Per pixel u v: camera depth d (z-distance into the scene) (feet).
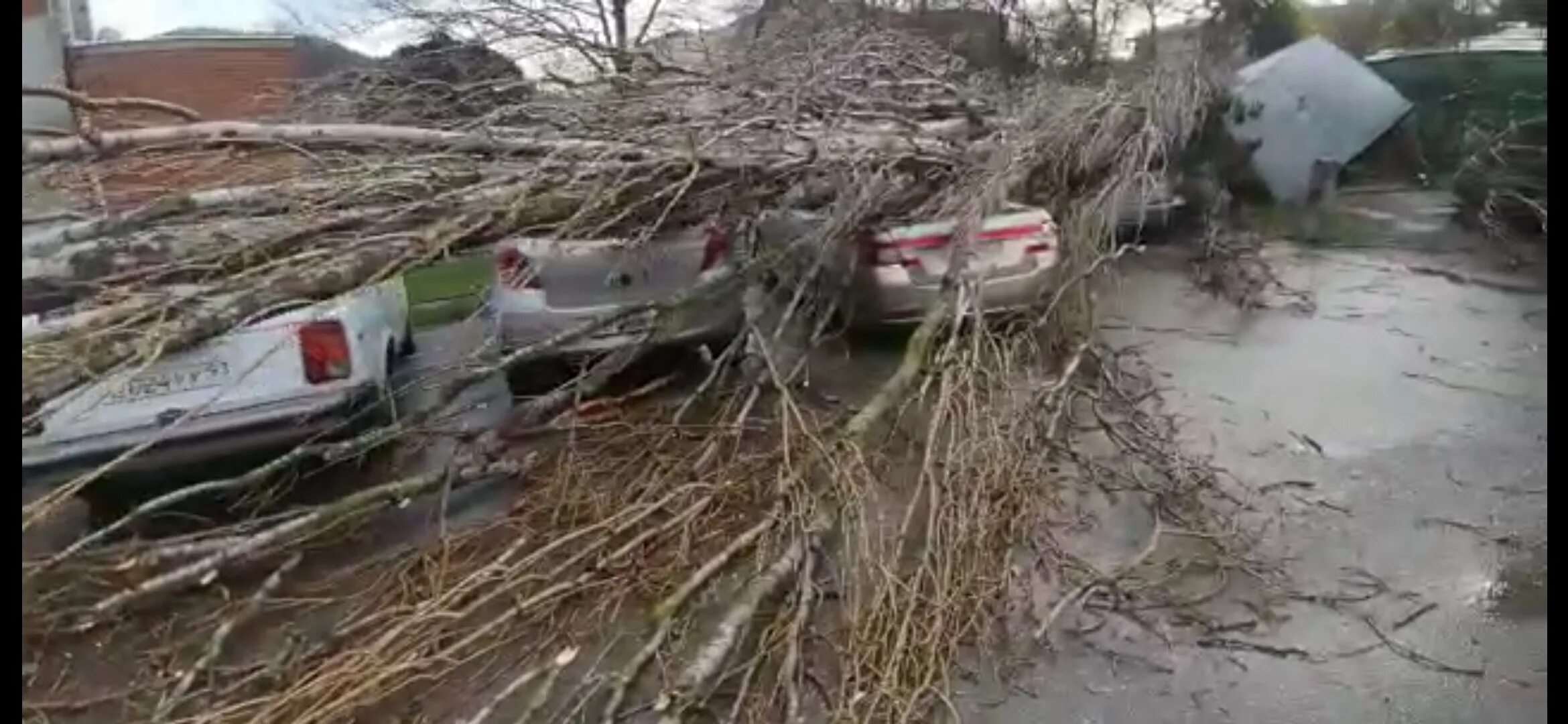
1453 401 21.17
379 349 17.88
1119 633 13.07
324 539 14.97
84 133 12.22
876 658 11.25
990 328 19.47
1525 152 35.73
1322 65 42.65
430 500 16.29
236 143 13.60
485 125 17.47
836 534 13.47
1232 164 40.83
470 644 11.87
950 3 39.70
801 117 21.06
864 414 15.61
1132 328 26.94
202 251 13.43
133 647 12.51
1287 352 24.90
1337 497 16.79
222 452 15.33
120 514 15.92
